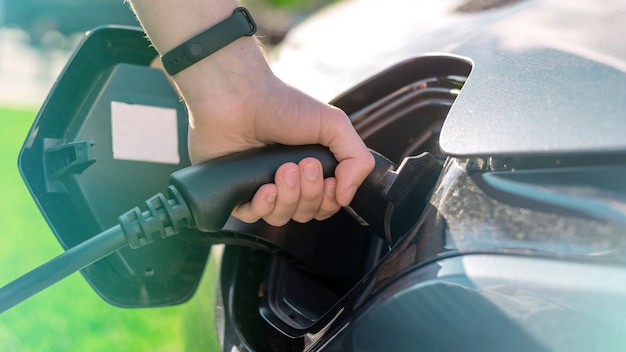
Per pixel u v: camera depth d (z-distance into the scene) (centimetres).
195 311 154
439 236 97
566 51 107
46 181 120
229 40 112
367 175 111
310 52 180
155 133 131
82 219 124
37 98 816
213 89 113
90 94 129
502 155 96
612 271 82
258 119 113
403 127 139
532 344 84
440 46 137
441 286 91
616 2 119
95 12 1259
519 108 100
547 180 91
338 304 107
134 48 133
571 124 93
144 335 301
